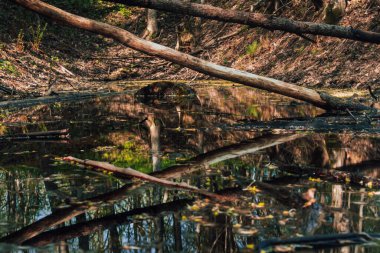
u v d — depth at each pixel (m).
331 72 12.34
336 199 3.45
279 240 2.60
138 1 6.90
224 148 5.45
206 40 19.41
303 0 16.52
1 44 15.94
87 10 23.23
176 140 6.05
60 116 8.38
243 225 2.94
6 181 4.09
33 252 2.63
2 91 12.29
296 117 7.52
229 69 7.03
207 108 9.27
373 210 3.18
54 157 5.04
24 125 7.36
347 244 2.61
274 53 15.43
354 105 7.55
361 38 7.39
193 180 4.08
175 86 11.75
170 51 6.73
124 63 19.44
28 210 3.34
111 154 5.23
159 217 3.15
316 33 7.39
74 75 16.98
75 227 3.03
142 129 6.92
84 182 4.02
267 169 4.41
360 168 4.36
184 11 7.08
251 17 7.23
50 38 19.25
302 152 5.09
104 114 8.62
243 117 7.88
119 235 2.84
